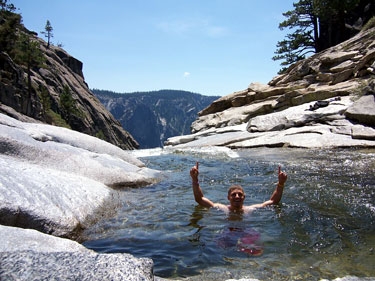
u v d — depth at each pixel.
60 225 4.75
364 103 14.32
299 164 9.98
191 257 4.14
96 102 124.25
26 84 69.81
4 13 73.62
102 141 10.59
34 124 9.79
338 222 5.21
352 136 13.03
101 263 2.44
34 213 4.69
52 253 2.57
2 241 3.43
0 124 8.02
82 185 6.31
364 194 6.59
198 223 5.46
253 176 9.01
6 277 2.21
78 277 2.25
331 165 9.49
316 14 37.56
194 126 25.80
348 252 4.14
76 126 95.12
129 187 7.99
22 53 67.25
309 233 4.84
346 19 41.88
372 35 23.38
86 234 4.99
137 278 2.29
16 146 7.38
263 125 17.30
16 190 4.97
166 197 7.16
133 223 5.48
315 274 3.58
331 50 25.61
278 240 4.64
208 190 7.83
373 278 3.23
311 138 13.67
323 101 17.12
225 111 25.83
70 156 8.05
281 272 3.64
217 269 3.77
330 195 6.64
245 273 3.65
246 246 4.46
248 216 5.77
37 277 2.23
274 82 28.03
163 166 11.50
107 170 8.09
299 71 26.06
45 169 6.49
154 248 4.46
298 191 7.07
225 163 11.30
